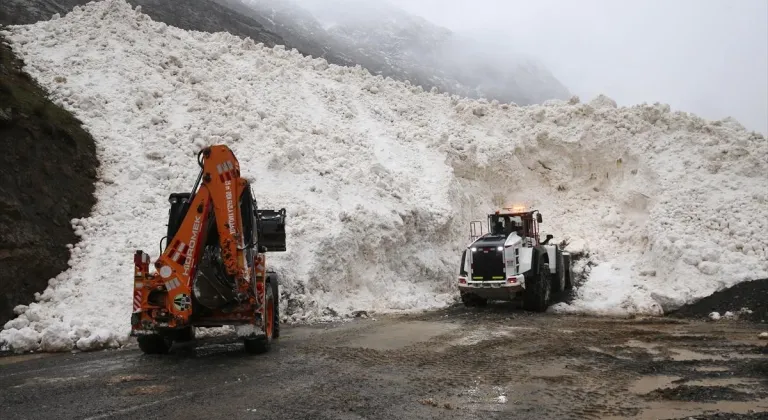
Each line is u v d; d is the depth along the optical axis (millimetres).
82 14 20078
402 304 15164
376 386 6773
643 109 21406
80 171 14000
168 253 8266
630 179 20203
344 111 20953
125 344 9961
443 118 23031
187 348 9492
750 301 13781
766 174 18281
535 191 21578
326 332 11094
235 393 6410
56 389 6633
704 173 18656
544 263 15359
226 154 8383
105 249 12188
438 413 5672
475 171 21141
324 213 15203
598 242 19062
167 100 17734
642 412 5742
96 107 16297
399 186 18266
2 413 5637
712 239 16078
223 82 19656
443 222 18047
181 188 14641
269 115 18672
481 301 15773
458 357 8562
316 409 5777
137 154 15383
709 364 8070
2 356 9117
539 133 22125
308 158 17438
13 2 41844
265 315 8914
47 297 10750
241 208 8914
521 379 7156
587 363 8148
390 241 16281
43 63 17250
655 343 9828
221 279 8469
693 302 14312
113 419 5391
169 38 20844
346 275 14711
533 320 13008
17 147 12656
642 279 16312
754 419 5441
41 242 11609
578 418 5547
